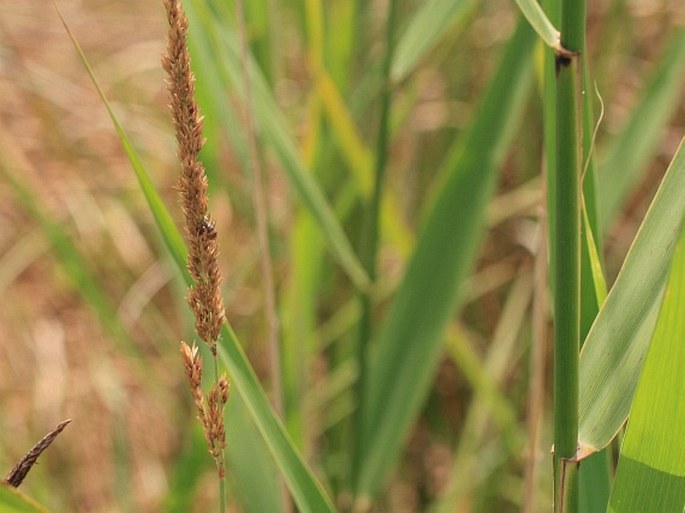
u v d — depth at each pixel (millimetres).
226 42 643
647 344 417
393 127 911
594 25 1092
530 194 1093
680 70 736
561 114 393
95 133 1384
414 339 725
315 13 731
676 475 398
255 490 651
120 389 1076
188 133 385
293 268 804
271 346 660
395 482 1058
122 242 1248
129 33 1547
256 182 642
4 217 1311
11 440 1050
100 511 1054
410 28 672
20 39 1489
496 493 990
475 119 675
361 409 750
